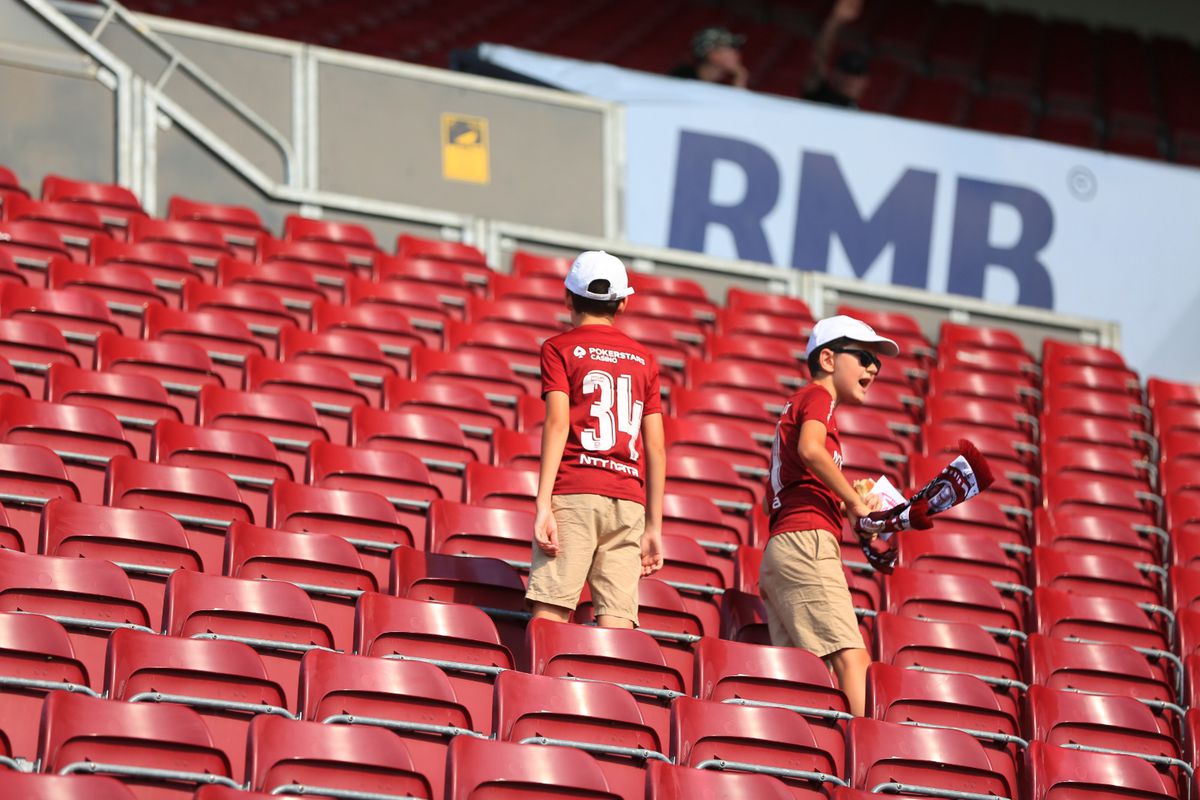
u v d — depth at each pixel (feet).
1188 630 92.63
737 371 115.24
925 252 151.23
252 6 210.18
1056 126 238.89
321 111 136.77
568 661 67.82
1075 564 98.12
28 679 58.90
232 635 65.62
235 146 132.26
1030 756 71.36
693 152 147.43
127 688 59.57
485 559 74.84
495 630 69.15
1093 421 123.75
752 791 60.80
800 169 149.69
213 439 82.38
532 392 109.50
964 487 70.38
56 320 94.43
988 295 152.15
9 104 121.08
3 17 122.01
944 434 114.11
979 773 69.21
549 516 68.80
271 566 71.36
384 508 79.36
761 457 101.76
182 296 103.35
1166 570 101.09
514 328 111.75
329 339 101.91
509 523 80.69
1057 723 77.00
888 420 118.11
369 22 217.97
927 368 131.44
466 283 121.70
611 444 70.90
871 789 67.56
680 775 60.29
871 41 254.47
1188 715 79.41
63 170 122.01
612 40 233.35
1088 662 85.20
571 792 58.65
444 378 103.40
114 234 114.32
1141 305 155.33
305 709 60.90
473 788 57.47
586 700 64.49
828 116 151.23
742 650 71.67
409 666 63.16
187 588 65.62
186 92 130.52
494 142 141.59
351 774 57.26
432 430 92.17
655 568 71.87
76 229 111.04
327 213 131.44
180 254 109.60
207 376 92.94
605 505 70.18
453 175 139.74
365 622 67.05
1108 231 155.74
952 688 75.05
